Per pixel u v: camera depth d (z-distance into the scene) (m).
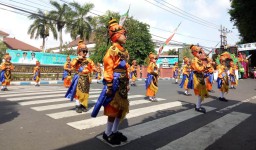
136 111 6.85
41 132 4.74
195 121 5.84
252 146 4.18
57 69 24.47
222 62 9.31
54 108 7.10
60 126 5.19
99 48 39.34
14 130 4.83
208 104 8.32
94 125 5.30
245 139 4.54
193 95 10.83
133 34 36.47
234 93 11.81
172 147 4.05
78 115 6.23
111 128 4.24
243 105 8.20
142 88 14.40
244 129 5.21
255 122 5.82
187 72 11.84
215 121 5.86
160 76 37.59
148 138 4.50
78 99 6.48
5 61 12.30
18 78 20.81
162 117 6.18
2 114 6.23
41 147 3.94
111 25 4.31
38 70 16.55
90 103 8.07
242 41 37.00
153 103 8.28
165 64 52.66
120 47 4.23
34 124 5.31
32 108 7.05
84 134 4.66
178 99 9.41
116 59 4.08
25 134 4.59
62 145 4.05
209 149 4.01
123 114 4.22
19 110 6.75
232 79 14.45
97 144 4.13
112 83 3.97
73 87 6.50
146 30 37.72
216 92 12.27
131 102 8.42
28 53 22.19
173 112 6.84
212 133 4.89
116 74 4.09
